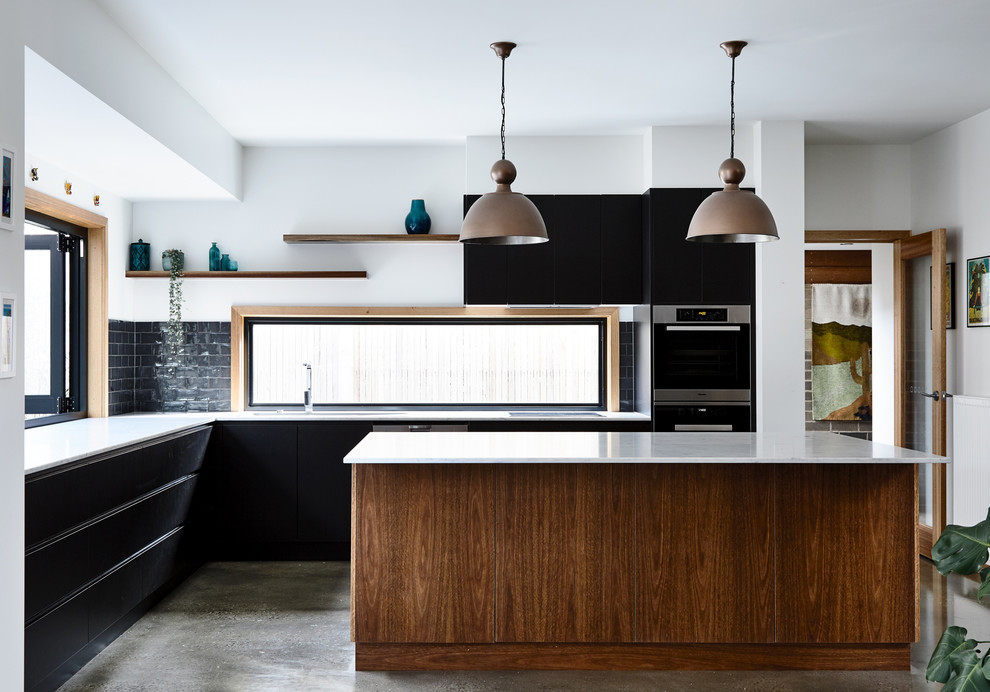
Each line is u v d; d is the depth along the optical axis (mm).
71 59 3172
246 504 5398
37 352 4992
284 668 3512
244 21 3584
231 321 5910
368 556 3459
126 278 5727
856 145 5883
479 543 3469
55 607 3209
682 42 3857
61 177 4766
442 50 3945
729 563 3475
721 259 5371
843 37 3811
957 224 5324
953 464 5121
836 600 3473
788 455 3322
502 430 5445
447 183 5902
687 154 5383
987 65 4211
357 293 5918
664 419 5371
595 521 3475
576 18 3572
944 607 4320
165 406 5875
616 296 5535
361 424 5441
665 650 3523
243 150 5871
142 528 4137
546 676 3443
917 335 5699
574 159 5609
